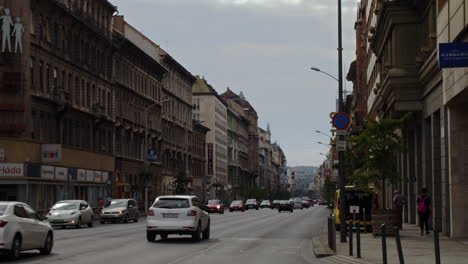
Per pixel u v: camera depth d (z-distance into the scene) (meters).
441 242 26.72
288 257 22.16
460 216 29.33
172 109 104.81
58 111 58.22
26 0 52.44
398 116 37.66
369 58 70.56
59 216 42.72
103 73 70.81
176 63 104.62
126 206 53.00
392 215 30.77
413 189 42.56
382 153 31.80
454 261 18.61
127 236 33.03
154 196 91.25
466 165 29.33
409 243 26.12
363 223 35.88
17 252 19.89
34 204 53.97
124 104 78.69
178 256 21.88
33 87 53.69
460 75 25.47
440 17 28.53
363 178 32.06
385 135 31.84
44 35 56.06
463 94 26.17
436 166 33.12
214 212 87.75
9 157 51.75
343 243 26.56
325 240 29.11
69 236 33.09
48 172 56.06
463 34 24.22
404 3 36.03
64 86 60.06
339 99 28.28
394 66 36.31
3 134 51.88
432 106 33.16
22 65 51.94
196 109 146.00
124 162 77.81
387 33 38.62
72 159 61.44
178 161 107.88
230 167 166.38
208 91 146.62
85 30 65.00
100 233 36.03
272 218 64.06
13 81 51.41
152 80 91.88
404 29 36.19
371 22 66.44
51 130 57.62
